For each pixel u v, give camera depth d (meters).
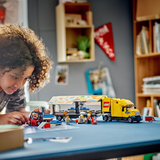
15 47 1.08
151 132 0.77
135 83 2.51
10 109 1.36
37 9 2.36
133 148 0.61
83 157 0.54
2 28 1.19
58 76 2.41
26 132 0.81
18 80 1.06
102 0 2.55
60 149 0.55
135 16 2.49
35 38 1.30
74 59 2.25
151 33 2.32
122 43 2.62
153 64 2.55
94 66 2.52
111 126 0.94
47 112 1.17
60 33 2.29
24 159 0.49
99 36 2.54
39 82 1.31
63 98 1.22
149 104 2.39
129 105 1.08
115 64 2.58
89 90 2.49
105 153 0.57
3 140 0.55
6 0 2.26
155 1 2.21
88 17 2.27
